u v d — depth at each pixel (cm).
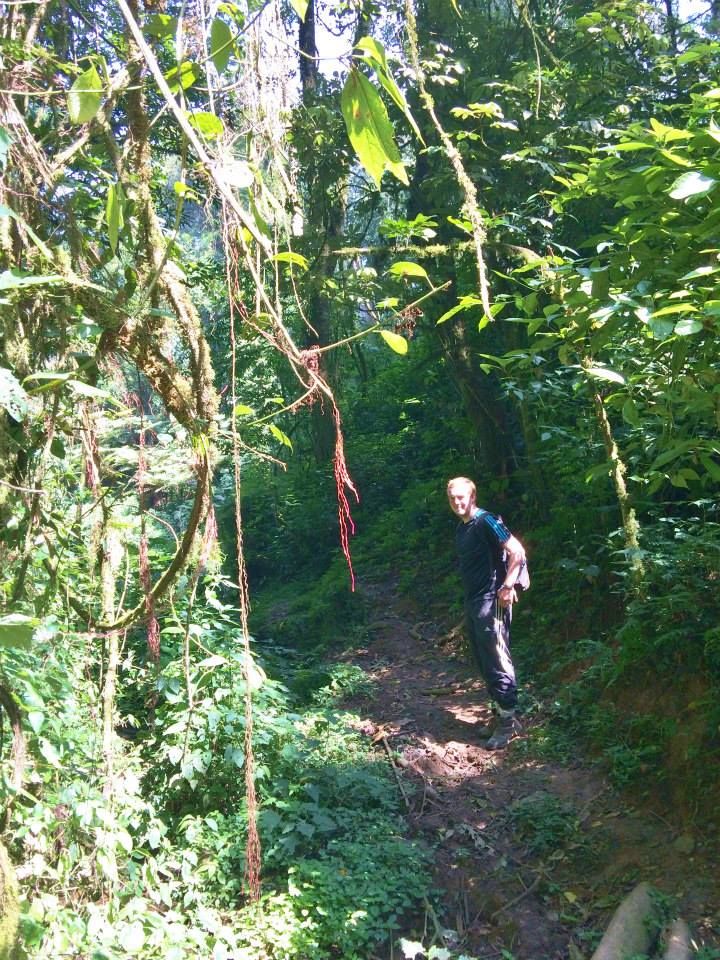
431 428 1374
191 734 525
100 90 204
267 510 1409
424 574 1092
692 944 399
